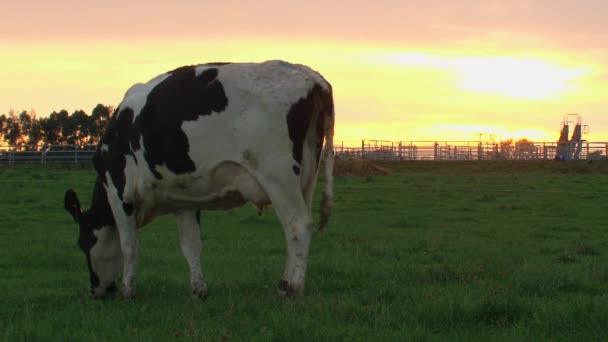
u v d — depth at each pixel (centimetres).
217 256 1355
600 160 5406
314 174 873
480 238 1664
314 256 1338
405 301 862
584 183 3772
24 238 1606
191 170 882
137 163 925
